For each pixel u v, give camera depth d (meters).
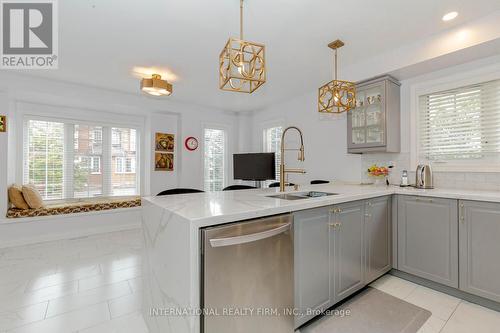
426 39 2.39
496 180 2.33
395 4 1.87
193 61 2.89
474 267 1.94
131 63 2.93
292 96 4.36
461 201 2.01
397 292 2.15
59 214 3.64
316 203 1.65
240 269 1.22
